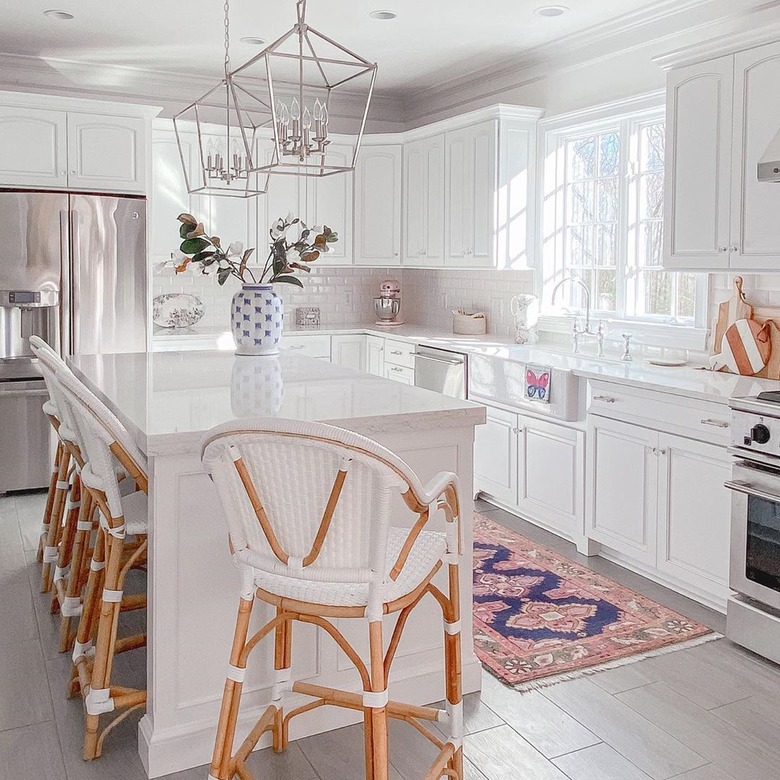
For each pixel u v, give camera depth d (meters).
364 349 6.46
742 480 3.07
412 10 4.54
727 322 3.98
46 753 2.39
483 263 5.39
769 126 3.32
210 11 4.60
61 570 3.24
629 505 3.79
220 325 6.50
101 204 5.23
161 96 6.04
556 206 5.34
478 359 4.90
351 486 1.75
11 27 4.92
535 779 2.28
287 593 1.89
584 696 2.74
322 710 2.52
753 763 2.36
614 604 3.49
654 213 4.61
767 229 3.35
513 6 4.45
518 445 4.58
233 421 1.74
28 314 5.13
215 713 2.38
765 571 2.99
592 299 5.12
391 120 6.84
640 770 2.32
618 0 4.34
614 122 4.81
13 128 5.04
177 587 2.31
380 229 6.41
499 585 3.71
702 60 3.61
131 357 3.97
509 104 5.59
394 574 1.82
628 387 3.74
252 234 6.19
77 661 2.59
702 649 3.10
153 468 2.25
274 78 6.14
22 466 5.16
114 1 4.43
